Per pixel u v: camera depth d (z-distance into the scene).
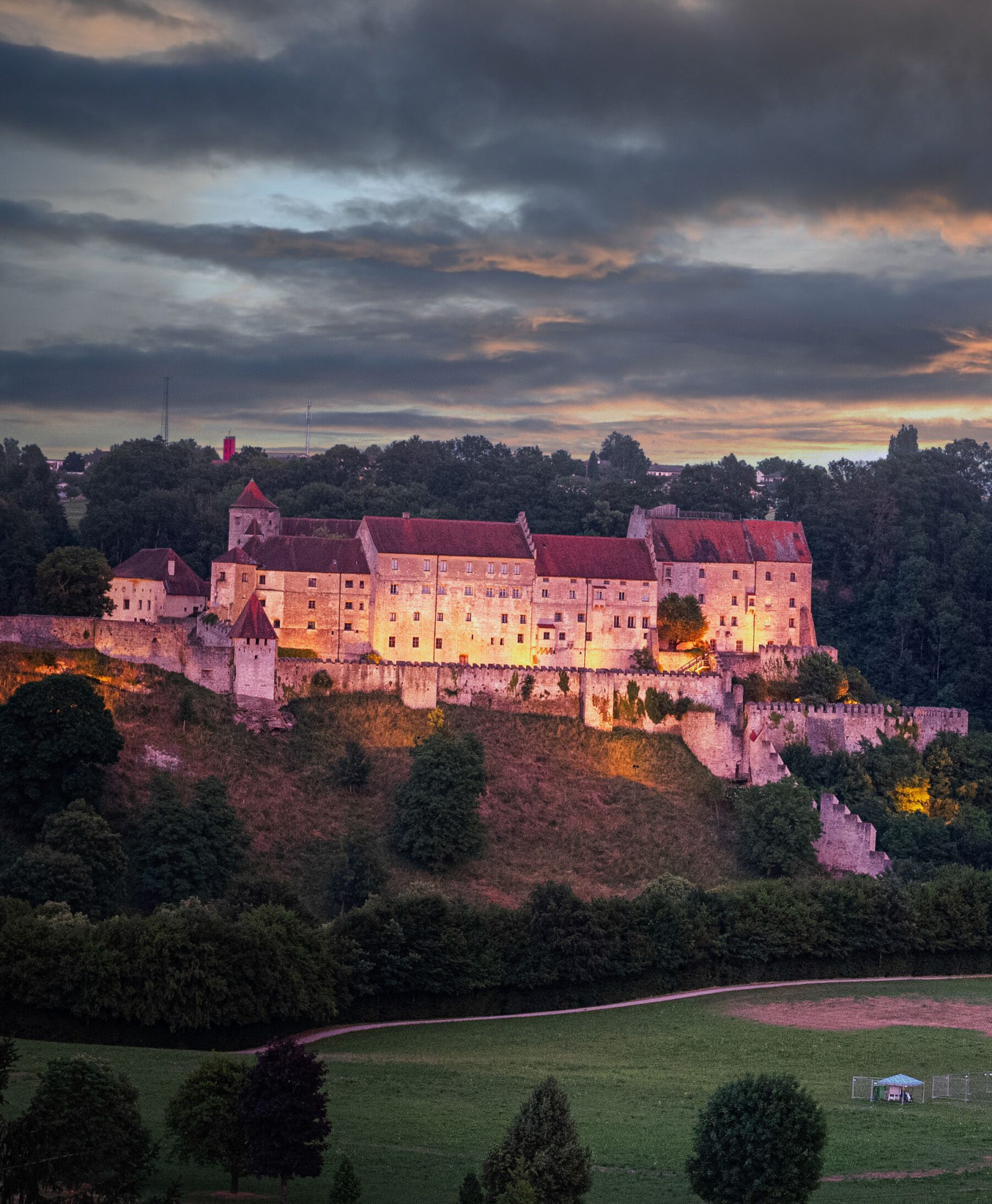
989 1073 127.88
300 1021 141.38
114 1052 123.06
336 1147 98.94
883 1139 105.75
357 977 147.00
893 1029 146.62
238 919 146.50
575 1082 123.44
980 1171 97.50
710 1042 140.75
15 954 130.00
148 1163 84.50
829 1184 94.88
